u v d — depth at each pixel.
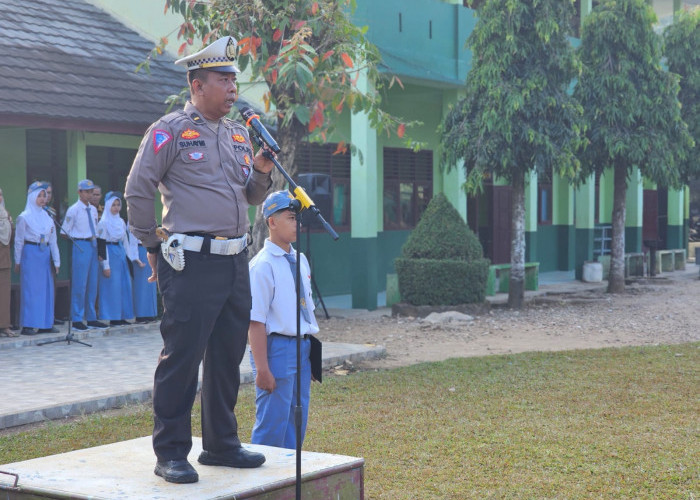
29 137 13.68
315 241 17.94
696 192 33.34
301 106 11.65
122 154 15.24
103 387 8.95
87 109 12.66
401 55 16.36
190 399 4.17
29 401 8.27
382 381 9.68
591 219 21.97
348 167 18.77
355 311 15.84
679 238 27.70
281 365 5.16
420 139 20.69
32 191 11.87
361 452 6.88
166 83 14.88
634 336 13.32
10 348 11.37
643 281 21.56
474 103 15.95
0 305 11.67
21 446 7.05
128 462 4.43
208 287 4.07
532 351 11.73
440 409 8.34
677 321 14.86
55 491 3.94
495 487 6.03
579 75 15.98
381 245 19.66
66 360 10.54
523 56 15.34
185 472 4.06
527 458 6.71
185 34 12.52
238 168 4.16
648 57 17.14
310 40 12.12
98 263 12.70
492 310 16.00
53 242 12.00
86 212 12.48
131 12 16.67
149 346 11.63
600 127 17.34
